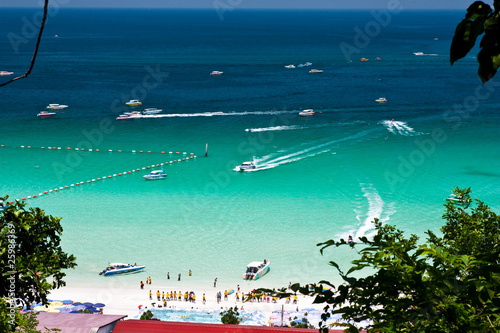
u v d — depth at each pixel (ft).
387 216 181.78
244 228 175.11
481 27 9.45
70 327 65.62
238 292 139.54
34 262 35.78
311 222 178.50
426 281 15.34
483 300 14.43
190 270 150.61
